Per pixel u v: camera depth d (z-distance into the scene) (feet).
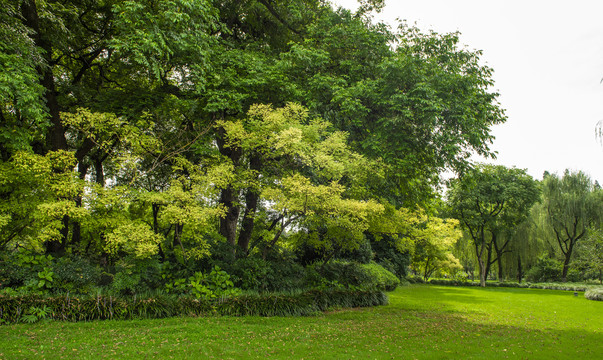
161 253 41.14
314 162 37.19
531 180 105.81
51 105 37.70
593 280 128.47
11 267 28.68
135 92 38.96
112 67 47.29
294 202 34.24
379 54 46.96
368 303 43.75
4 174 29.84
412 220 45.60
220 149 48.11
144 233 30.30
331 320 32.35
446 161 45.09
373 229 45.65
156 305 28.99
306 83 44.62
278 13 52.34
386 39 49.26
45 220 30.27
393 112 42.32
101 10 41.29
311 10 52.65
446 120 41.75
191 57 36.60
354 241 44.83
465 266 159.94
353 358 20.54
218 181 34.78
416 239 48.80
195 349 20.81
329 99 44.32
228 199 47.52
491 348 24.27
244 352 20.77
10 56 27.02
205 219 32.99
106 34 41.75
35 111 27.20
